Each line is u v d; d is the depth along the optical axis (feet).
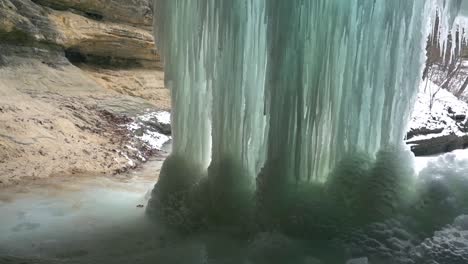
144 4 55.21
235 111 14.76
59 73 41.16
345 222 13.26
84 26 47.14
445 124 37.42
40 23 41.32
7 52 37.86
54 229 15.75
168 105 48.73
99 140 31.37
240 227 14.20
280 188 14.03
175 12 16.03
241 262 12.13
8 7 38.19
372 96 13.98
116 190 21.93
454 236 12.40
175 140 17.26
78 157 26.84
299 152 13.94
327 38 13.52
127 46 52.08
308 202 13.71
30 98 33.35
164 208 16.49
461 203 13.80
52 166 24.56
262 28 14.32
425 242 12.19
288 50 13.48
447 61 45.50
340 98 14.08
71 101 37.14
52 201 19.39
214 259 12.39
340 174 14.12
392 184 13.78
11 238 14.83
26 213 17.62
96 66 50.75
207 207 15.23
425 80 44.27
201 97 16.37
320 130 14.20
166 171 17.13
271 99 13.78
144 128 38.78
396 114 14.28
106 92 43.57
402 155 14.23
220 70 14.71
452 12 13.62
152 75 53.67
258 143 15.08
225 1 14.16
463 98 47.75
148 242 14.34
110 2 50.72
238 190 14.83
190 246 13.52
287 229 13.42
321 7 13.39
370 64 13.79
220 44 14.48
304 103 14.01
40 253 13.48
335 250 12.37
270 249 12.36
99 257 12.80
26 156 24.45
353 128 14.14
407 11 13.32
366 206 13.60
